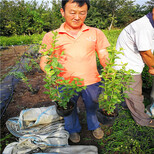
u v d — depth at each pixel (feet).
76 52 5.56
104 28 87.10
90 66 5.94
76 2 4.74
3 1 59.72
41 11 66.64
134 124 8.57
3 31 62.18
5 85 14.12
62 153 6.55
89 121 7.41
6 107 10.67
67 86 4.66
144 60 7.29
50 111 8.13
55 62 4.55
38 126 7.84
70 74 5.88
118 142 7.41
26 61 20.07
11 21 57.88
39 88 13.32
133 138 7.72
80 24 5.36
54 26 64.80
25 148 6.73
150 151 6.99
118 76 5.05
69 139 7.90
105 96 5.12
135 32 6.88
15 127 8.09
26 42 39.55
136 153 6.98
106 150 7.22
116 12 86.84
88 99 6.40
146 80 11.55
